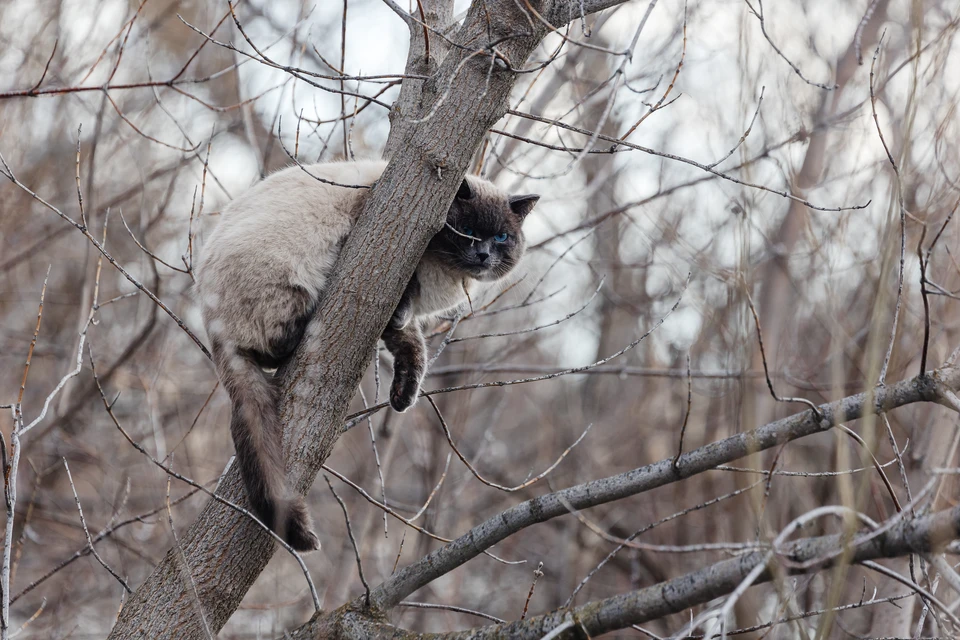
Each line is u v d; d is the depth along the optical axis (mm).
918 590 5363
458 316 10672
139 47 17109
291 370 7742
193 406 18328
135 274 18281
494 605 20594
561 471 20391
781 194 6965
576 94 13516
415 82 8945
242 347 8445
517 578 21656
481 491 22453
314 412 7547
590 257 18531
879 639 7039
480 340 18375
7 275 17656
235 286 8477
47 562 16672
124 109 17328
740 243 6449
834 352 6074
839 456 5668
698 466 6520
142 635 7227
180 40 17469
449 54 7492
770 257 12148
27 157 17719
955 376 6227
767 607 9031
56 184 18156
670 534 18594
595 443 20344
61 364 16828
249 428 7496
